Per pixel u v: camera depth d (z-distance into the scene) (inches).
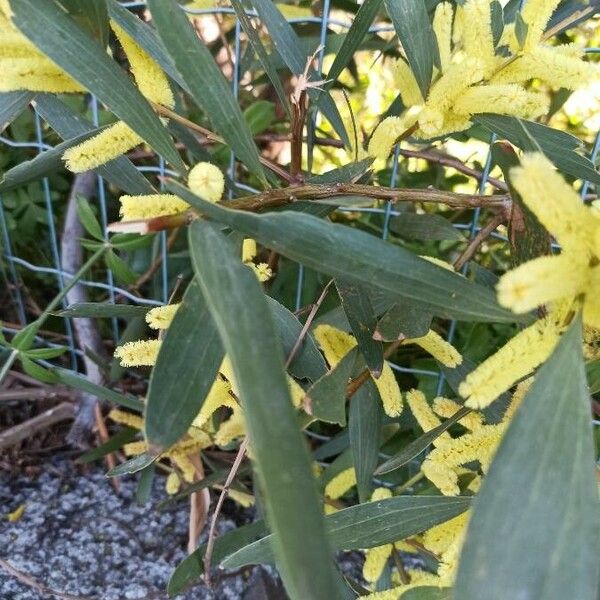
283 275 20.2
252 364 6.8
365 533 11.6
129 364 10.8
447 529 12.4
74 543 19.7
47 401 23.7
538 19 10.2
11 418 23.6
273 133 24.0
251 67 19.1
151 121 9.9
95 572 18.9
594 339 10.3
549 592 6.5
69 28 9.4
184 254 21.1
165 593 17.7
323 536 6.3
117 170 14.1
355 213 22.2
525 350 7.9
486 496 6.9
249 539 15.3
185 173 10.1
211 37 24.4
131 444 17.8
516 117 9.4
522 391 11.0
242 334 7.0
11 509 20.7
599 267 7.1
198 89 9.5
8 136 23.2
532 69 10.5
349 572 19.1
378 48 19.7
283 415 6.6
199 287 8.7
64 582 18.5
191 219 8.7
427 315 11.1
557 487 6.8
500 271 21.5
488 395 7.8
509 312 8.9
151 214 9.3
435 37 11.7
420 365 20.1
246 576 18.9
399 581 15.5
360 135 17.9
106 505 21.1
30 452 22.7
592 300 7.4
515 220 11.3
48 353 17.1
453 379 14.5
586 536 6.7
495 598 6.6
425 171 22.7
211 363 8.7
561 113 22.2
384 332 11.1
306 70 11.7
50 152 13.1
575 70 10.3
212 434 17.2
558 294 6.9
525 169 6.7
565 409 7.1
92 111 20.5
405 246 21.0
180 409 8.6
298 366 12.1
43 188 23.3
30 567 18.9
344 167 12.4
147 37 11.5
